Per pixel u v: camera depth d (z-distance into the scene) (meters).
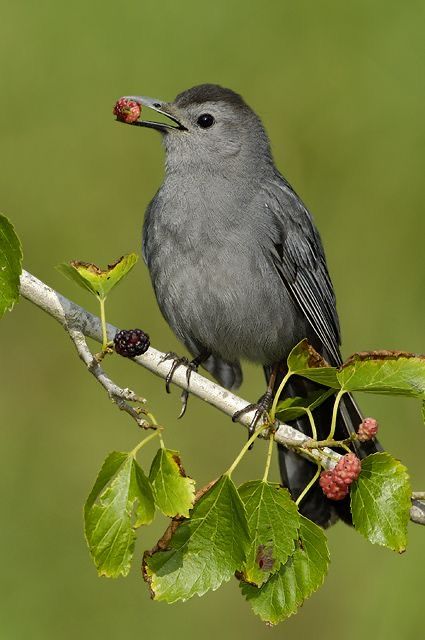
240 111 9.48
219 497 6.13
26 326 12.37
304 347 6.34
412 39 13.08
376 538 6.10
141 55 12.94
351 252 12.91
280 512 6.20
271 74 13.12
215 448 12.23
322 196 13.05
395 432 11.88
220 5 13.08
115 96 12.91
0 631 10.62
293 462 8.55
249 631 11.06
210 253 9.04
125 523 5.93
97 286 6.62
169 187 9.30
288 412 6.60
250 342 9.38
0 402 12.29
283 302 9.33
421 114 12.98
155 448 12.20
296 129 13.09
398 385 6.15
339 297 12.84
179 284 9.13
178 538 6.13
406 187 12.92
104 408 12.31
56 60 12.90
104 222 12.84
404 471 6.15
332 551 11.44
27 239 12.80
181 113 9.38
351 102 13.08
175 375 7.65
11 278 6.03
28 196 12.80
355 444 7.35
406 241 12.84
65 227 12.82
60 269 6.54
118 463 5.98
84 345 6.91
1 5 12.90
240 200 9.19
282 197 9.41
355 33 13.20
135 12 12.97
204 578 6.09
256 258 9.12
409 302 12.66
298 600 6.26
